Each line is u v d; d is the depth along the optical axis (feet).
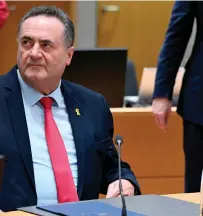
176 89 28.19
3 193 15.19
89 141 16.96
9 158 15.52
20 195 15.31
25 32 16.19
